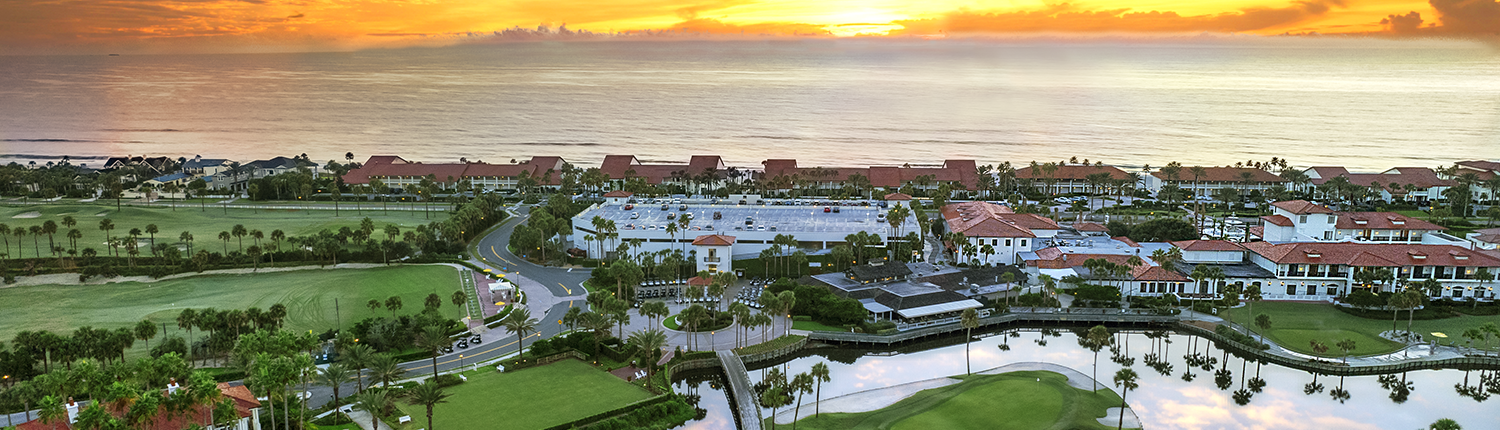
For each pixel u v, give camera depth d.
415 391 135.00
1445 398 157.25
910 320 195.12
